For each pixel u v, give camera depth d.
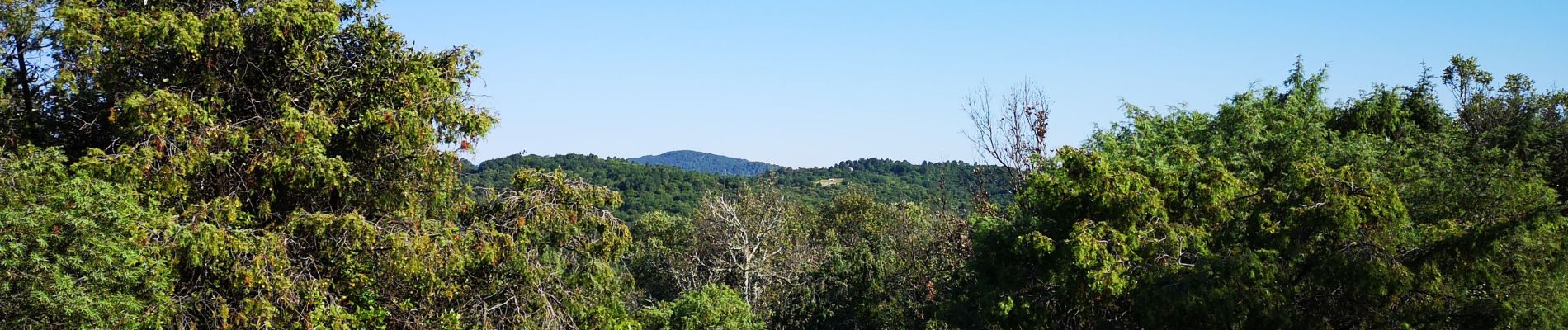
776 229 47.47
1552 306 16.36
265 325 16.84
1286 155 21.28
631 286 22.78
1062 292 19.11
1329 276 17.28
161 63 17.73
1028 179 21.19
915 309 33.19
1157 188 19.14
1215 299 16.59
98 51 16.39
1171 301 16.88
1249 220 18.91
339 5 19.25
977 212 28.64
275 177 17.88
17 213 12.14
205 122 17.06
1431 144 22.64
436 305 20.00
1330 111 26.31
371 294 18.73
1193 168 19.59
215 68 17.97
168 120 16.47
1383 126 25.44
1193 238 18.41
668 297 50.69
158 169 16.36
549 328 20.16
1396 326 17.19
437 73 19.98
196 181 17.73
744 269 44.53
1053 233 19.92
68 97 17.67
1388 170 20.52
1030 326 19.72
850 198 59.16
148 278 14.47
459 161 20.48
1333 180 17.53
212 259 16.52
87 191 13.35
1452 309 16.86
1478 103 27.69
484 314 19.94
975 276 23.31
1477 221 17.78
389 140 19.44
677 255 51.91
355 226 17.64
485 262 20.14
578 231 20.61
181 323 15.95
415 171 19.80
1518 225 16.14
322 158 17.47
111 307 13.12
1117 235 18.08
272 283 16.89
